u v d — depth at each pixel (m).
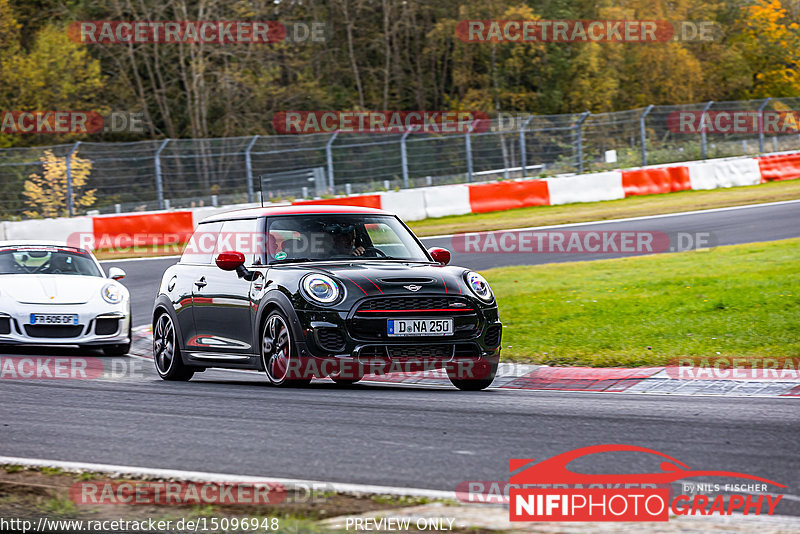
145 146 101.12
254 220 28.72
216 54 155.38
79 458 16.55
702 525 11.86
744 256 52.06
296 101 161.62
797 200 84.25
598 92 184.62
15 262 39.75
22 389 26.25
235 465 15.75
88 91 155.75
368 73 185.88
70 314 36.41
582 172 102.56
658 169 98.88
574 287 45.47
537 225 78.56
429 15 187.75
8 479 14.77
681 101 197.75
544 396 24.31
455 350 25.14
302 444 17.41
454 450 16.67
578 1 193.50
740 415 20.42
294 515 12.42
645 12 197.38
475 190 91.75
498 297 44.50
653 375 27.67
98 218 82.19
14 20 159.25
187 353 29.75
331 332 24.53
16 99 150.12
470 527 11.75
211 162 98.44
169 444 17.64
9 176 92.06
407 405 22.17
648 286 43.66
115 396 24.64
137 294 56.53
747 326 33.56
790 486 13.95
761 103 111.75
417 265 27.06
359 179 100.50
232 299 27.81
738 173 102.56
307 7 181.38
